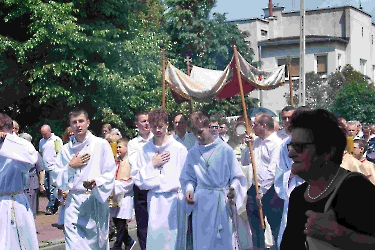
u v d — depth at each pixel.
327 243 2.60
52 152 11.38
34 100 16.02
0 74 15.12
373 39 35.66
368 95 24.73
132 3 16.80
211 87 9.40
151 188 6.79
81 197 6.43
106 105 15.41
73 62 14.35
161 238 6.73
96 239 6.54
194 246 6.52
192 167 6.52
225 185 6.46
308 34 33.62
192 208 6.53
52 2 14.12
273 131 7.45
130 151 7.80
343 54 31.89
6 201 6.32
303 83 17.53
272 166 7.25
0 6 14.49
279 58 31.36
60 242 9.47
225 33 24.34
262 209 7.39
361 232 2.48
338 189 2.59
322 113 2.71
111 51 15.29
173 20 23.28
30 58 14.88
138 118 7.84
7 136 6.24
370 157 10.45
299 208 2.82
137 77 15.77
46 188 11.98
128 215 8.03
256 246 7.59
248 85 11.05
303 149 2.69
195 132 6.42
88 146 6.50
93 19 15.62
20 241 6.39
